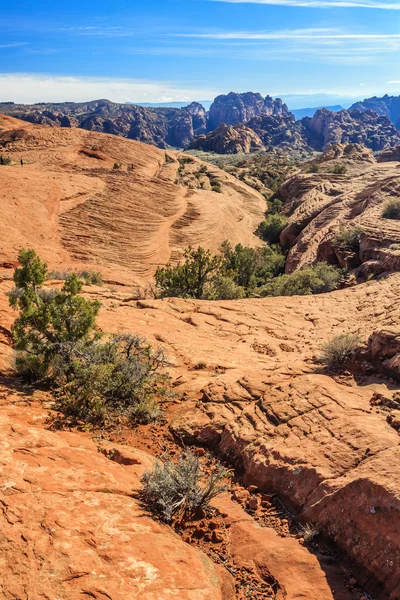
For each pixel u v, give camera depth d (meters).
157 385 10.05
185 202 78.38
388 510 5.04
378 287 20.81
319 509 5.60
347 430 6.62
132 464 6.82
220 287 27.64
